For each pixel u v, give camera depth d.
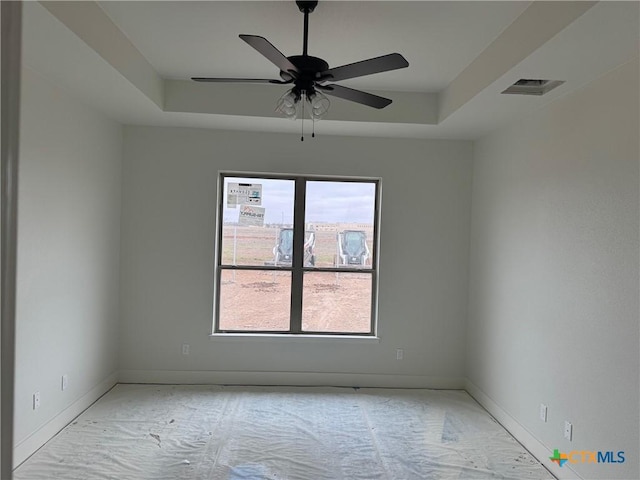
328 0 2.39
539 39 2.24
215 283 4.39
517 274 3.47
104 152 3.88
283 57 2.25
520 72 2.58
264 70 3.50
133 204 4.27
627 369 2.30
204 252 4.34
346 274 4.53
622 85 2.39
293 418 3.62
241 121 3.99
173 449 3.05
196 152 4.31
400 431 3.45
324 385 4.41
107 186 3.96
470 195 4.45
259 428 3.42
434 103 3.88
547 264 3.06
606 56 2.30
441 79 3.53
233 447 3.11
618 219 2.39
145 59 3.28
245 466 2.87
